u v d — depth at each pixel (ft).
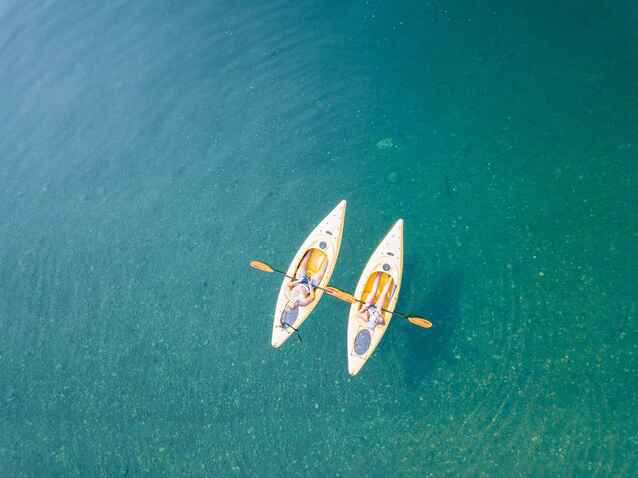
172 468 40.63
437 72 52.60
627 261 41.34
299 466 39.27
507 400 38.60
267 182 50.14
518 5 54.60
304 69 55.42
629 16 51.11
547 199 44.65
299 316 41.98
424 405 39.45
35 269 50.44
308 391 41.27
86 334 46.60
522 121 48.49
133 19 63.62
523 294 41.52
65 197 53.67
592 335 39.47
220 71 57.31
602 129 46.75
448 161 47.80
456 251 43.86
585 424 36.96
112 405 43.47
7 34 66.54
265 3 60.80
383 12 57.26
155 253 48.98
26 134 58.29
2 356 46.93
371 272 41.63
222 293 46.03
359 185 48.24
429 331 41.52
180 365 43.93
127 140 55.31
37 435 43.37
